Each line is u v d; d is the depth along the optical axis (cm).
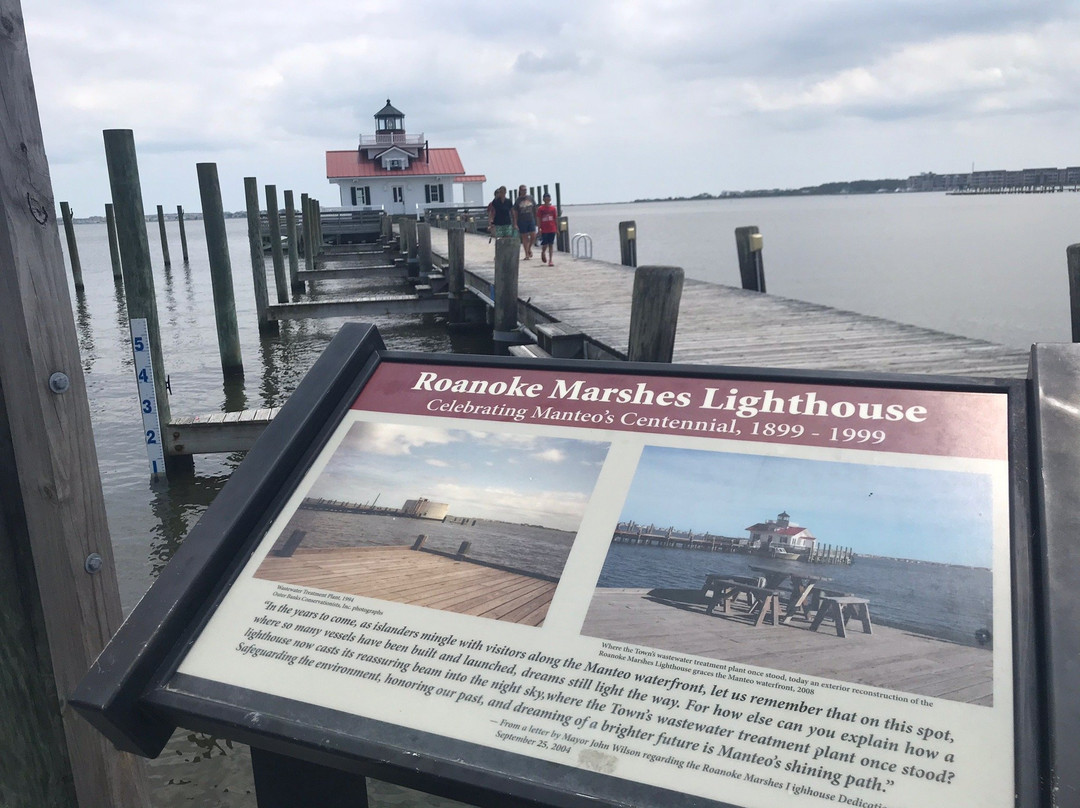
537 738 131
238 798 355
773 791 119
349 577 162
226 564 168
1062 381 157
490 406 189
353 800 169
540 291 1219
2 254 207
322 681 146
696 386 181
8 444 215
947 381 167
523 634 146
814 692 128
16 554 219
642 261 5428
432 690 141
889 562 143
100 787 232
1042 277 3725
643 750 126
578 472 171
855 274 4188
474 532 164
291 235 2450
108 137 744
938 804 114
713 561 150
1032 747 116
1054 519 136
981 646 130
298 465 185
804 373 175
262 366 1405
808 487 156
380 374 205
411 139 5872
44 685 224
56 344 217
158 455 778
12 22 209
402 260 2312
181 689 149
